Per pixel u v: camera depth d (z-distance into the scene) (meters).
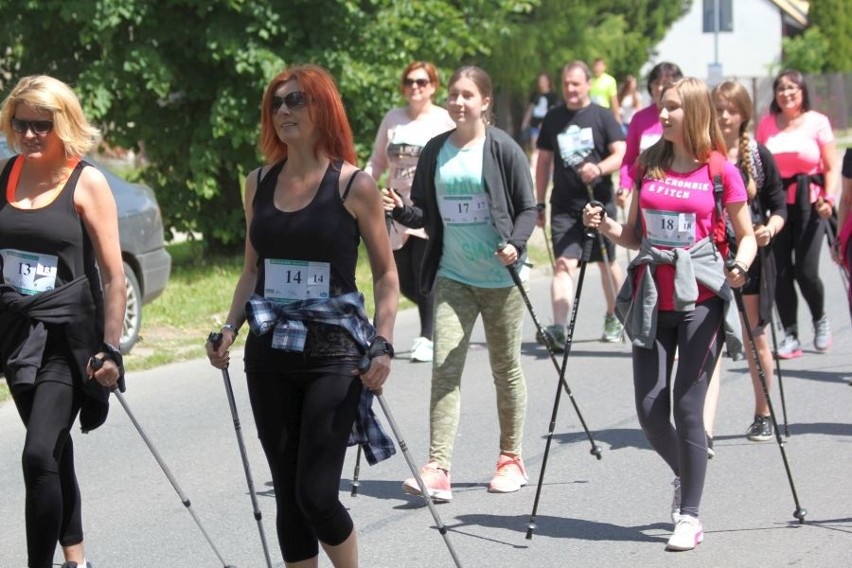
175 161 22.19
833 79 62.25
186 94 21.14
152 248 15.35
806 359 13.92
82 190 6.84
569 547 8.08
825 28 70.62
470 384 13.11
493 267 9.10
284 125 6.26
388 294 6.41
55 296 6.77
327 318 6.21
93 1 19.69
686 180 7.98
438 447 9.09
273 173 6.44
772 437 10.57
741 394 12.35
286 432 6.29
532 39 45.28
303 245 6.27
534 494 9.27
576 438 10.88
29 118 6.69
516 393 9.33
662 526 8.46
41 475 6.61
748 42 80.19
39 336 6.74
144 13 20.00
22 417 7.01
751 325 10.45
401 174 13.59
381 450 6.46
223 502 9.36
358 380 6.26
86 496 9.59
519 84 47.25
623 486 9.42
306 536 6.35
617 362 14.02
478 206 9.02
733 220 8.05
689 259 7.87
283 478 6.30
